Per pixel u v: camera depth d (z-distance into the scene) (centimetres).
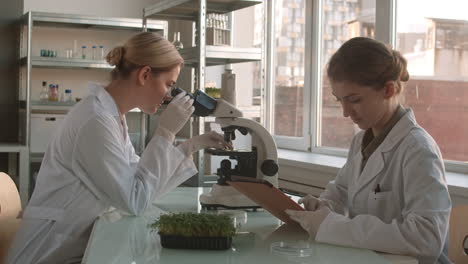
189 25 510
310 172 370
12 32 488
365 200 179
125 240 160
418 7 335
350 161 205
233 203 214
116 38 530
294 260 140
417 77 337
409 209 159
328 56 419
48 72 505
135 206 194
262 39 417
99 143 194
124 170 195
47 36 505
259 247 153
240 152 220
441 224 151
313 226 162
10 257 201
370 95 165
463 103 308
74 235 198
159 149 202
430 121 329
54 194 203
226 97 291
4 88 488
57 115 464
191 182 399
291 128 464
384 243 151
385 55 164
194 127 388
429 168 158
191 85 506
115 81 214
